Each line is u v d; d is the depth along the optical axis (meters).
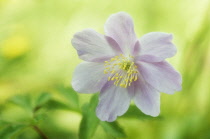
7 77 0.33
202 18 0.32
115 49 0.23
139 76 0.23
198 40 0.31
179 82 0.22
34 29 0.36
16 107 0.30
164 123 0.29
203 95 0.30
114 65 0.23
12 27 0.36
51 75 0.33
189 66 0.31
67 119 0.30
